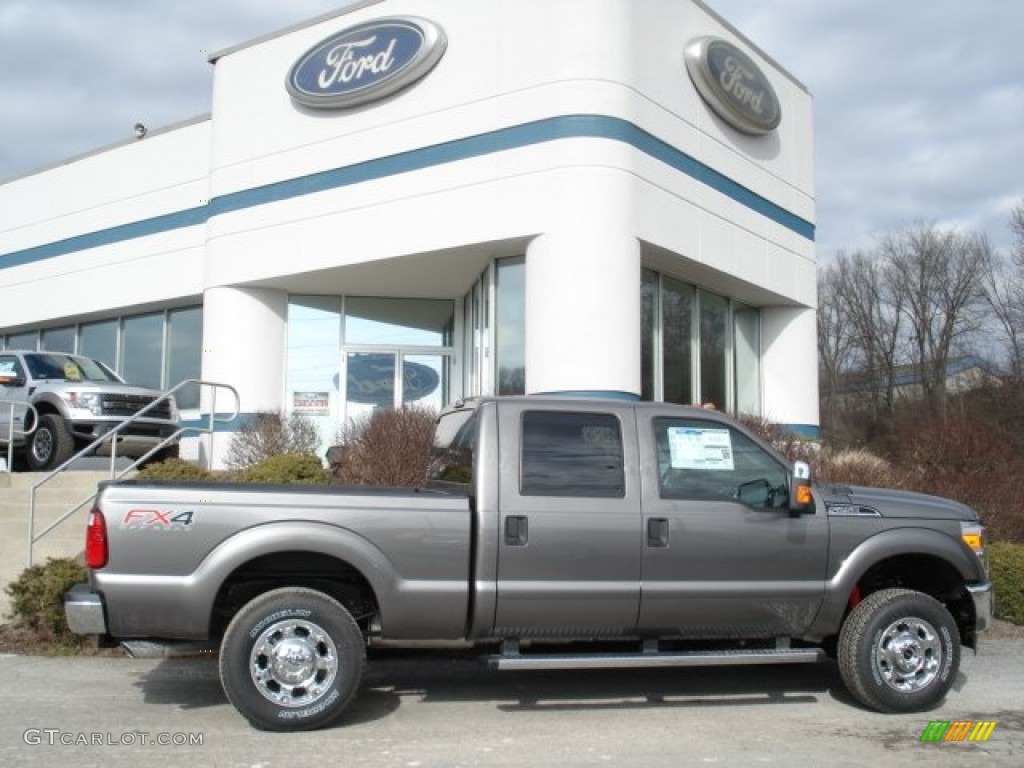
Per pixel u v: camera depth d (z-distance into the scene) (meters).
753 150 16.50
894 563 6.95
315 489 5.92
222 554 5.68
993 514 12.27
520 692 6.90
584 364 12.54
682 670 7.66
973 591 6.56
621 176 12.96
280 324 16.33
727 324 17.31
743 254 15.93
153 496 5.70
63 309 19.52
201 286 17.20
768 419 15.45
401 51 14.07
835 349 49.47
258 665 5.70
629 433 6.25
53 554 9.91
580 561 6.02
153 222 18.11
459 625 5.95
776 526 6.26
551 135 12.98
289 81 15.16
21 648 7.98
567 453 6.16
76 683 6.96
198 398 17.66
